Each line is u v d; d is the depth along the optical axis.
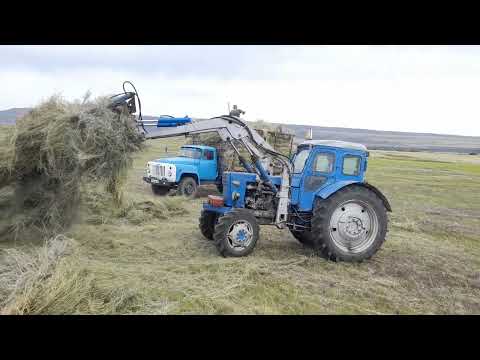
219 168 12.88
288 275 5.24
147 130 5.90
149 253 5.92
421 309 4.45
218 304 4.14
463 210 12.55
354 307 4.39
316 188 6.45
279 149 12.12
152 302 4.08
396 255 6.70
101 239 6.26
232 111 6.47
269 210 6.43
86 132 5.30
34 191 5.52
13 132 5.40
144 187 14.45
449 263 6.36
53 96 5.65
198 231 7.45
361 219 6.26
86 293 4.01
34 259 4.39
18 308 3.57
